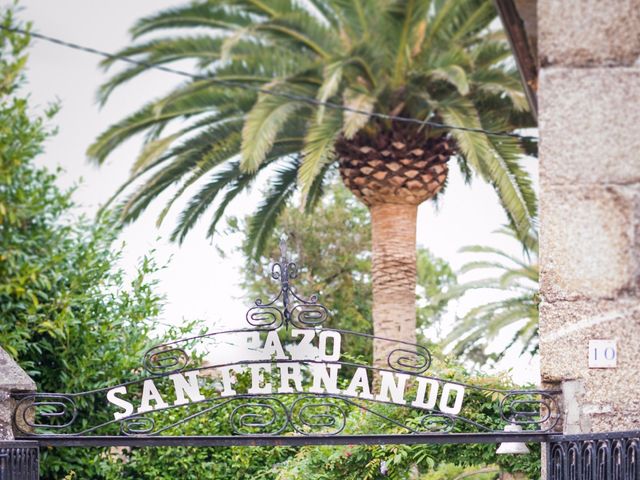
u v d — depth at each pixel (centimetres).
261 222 1697
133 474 1099
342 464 965
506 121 1502
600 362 669
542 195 680
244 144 1353
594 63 681
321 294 2008
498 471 1060
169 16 1469
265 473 1057
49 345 1061
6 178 1111
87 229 1177
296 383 712
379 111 1520
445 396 714
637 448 648
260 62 1492
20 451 665
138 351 1102
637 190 673
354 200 2111
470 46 1564
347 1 1436
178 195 1532
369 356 1830
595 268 673
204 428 1089
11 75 1128
